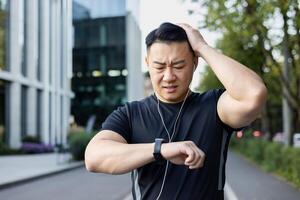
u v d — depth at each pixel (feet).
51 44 144.15
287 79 55.31
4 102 108.88
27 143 114.11
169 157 6.09
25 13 120.88
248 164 84.38
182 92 7.23
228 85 6.62
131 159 6.16
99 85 191.83
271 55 48.21
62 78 160.66
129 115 7.42
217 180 7.18
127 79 190.39
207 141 7.18
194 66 7.39
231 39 53.88
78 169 73.72
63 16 160.56
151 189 7.04
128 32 191.42
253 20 39.68
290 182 50.85
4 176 54.65
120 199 38.50
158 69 7.16
